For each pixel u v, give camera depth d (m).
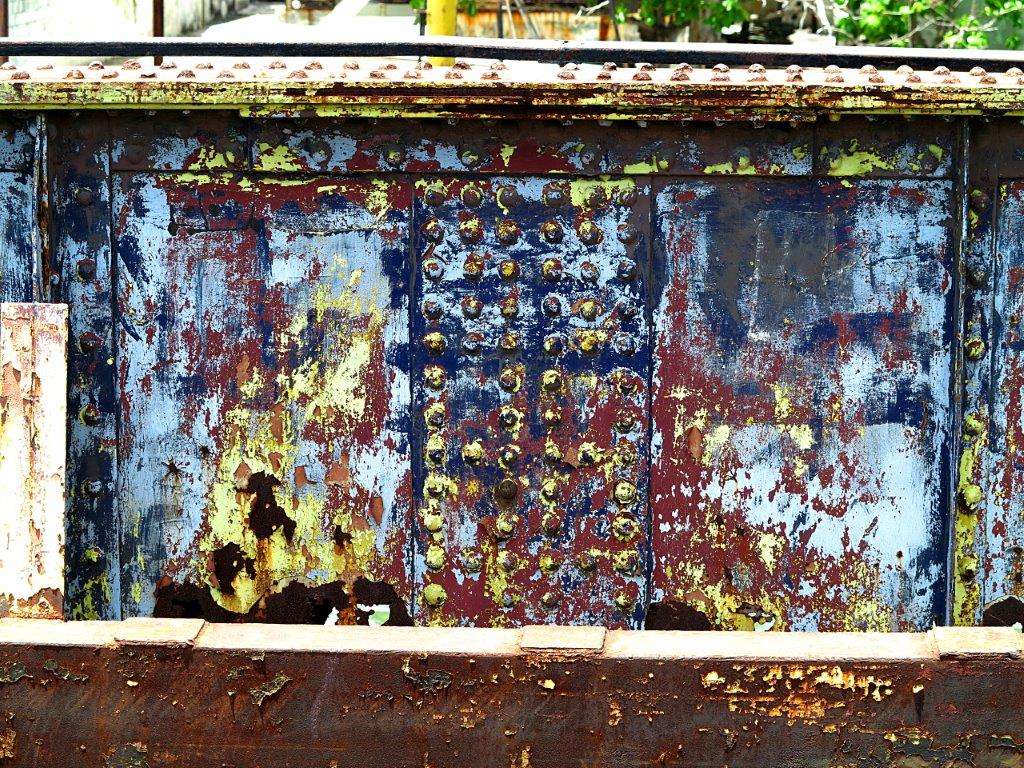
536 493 3.60
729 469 3.58
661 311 3.54
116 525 3.61
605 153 3.49
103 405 3.58
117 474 3.60
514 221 3.53
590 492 3.60
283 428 3.59
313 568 3.64
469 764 2.76
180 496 3.62
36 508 3.26
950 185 3.49
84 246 3.54
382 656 2.74
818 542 3.59
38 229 3.46
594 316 3.55
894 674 2.67
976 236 3.51
